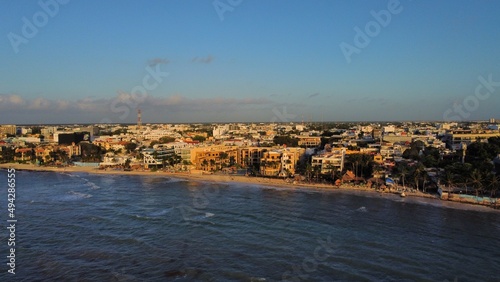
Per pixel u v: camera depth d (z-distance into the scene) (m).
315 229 106.06
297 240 97.12
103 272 78.12
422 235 100.69
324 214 122.12
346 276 76.69
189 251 89.69
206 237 99.56
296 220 115.12
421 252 88.88
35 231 104.62
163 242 95.75
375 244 94.00
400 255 87.06
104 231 104.62
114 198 149.62
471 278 75.94
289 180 189.12
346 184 174.38
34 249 90.88
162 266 81.19
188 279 75.12
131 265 81.69
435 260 84.38
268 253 88.50
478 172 145.62
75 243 95.00
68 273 77.62
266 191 164.50
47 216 120.44
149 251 89.62
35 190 169.12
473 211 126.00
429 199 144.88
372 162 190.25
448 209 128.62
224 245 93.62
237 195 155.38
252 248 91.56
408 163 191.25
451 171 161.62
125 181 199.00
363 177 186.38
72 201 143.62
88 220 115.69
